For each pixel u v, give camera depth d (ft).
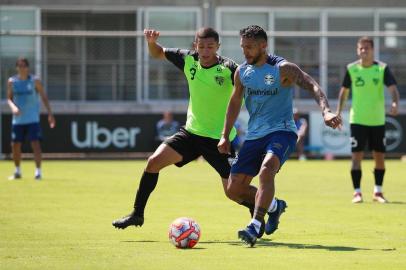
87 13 306.55
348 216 128.88
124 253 91.61
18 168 197.47
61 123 269.85
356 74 153.79
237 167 98.84
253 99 97.30
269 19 311.06
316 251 93.66
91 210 134.72
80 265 83.56
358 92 153.28
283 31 311.68
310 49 291.99
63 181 189.47
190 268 81.56
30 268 81.92
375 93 152.76
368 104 152.15
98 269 81.25
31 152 271.90
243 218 125.80
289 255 90.43
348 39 294.25
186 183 189.37
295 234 108.68
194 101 106.22
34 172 217.97
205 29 104.32
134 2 308.19
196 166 250.37
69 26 305.53
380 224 119.24
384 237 105.91
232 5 310.04
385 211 135.95
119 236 106.01
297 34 260.83
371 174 216.95
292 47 290.76
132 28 309.83
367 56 153.07
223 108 105.70
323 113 89.97
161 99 287.69
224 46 294.25
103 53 286.46
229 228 114.42
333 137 279.49
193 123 106.42
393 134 277.03
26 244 98.53
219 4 309.42
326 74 286.87
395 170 229.45
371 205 145.28
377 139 152.46
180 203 146.51
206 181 195.11
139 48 285.23
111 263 84.74
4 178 197.98
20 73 192.75
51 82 283.79
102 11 307.37
